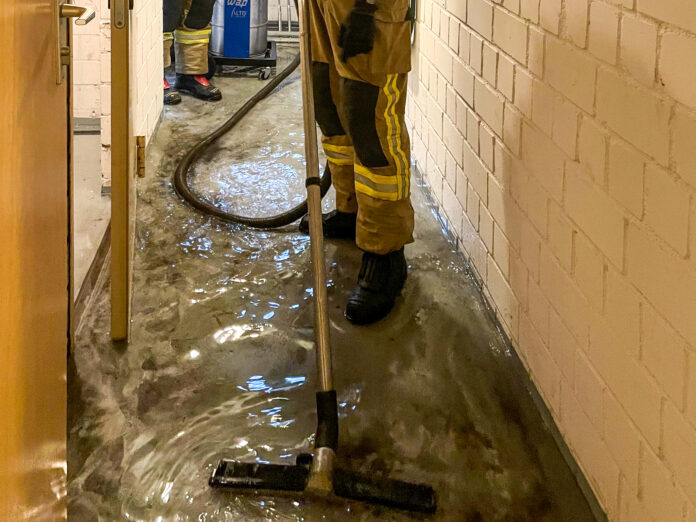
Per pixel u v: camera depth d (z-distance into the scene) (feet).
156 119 11.50
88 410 5.45
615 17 3.93
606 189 4.15
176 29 13.23
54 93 3.69
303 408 5.56
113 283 5.95
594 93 4.25
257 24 15.21
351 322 6.61
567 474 4.92
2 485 2.43
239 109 12.27
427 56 9.11
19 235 2.73
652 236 3.63
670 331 3.50
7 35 2.48
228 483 4.67
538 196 5.31
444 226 8.46
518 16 5.55
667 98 3.42
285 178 9.88
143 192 9.21
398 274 6.84
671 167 3.42
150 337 6.34
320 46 6.52
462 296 7.06
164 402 5.57
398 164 6.28
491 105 6.41
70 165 5.53
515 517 4.57
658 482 3.69
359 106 5.90
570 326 4.81
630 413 3.97
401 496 4.59
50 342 3.48
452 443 5.20
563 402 5.01
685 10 3.23
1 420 2.42
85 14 4.13
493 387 5.81
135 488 4.75
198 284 7.21
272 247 7.99
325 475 4.36
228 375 5.92
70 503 4.60
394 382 5.84
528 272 5.62
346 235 8.06
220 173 9.98
